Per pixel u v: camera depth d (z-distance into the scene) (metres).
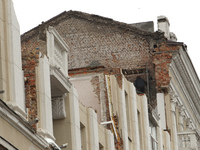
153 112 58.25
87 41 73.00
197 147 70.44
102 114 49.34
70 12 73.25
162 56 72.19
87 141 42.69
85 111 43.00
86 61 72.56
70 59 72.62
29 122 32.78
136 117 52.97
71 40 73.06
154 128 59.62
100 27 73.06
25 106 35.16
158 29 74.25
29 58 36.50
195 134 69.88
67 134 39.50
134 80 71.94
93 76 50.19
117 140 48.66
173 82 73.69
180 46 71.88
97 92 49.81
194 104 83.38
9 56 32.53
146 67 72.06
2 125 30.27
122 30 72.94
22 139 32.19
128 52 72.62
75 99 40.38
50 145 35.28
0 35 32.25
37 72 36.41
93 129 43.12
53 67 37.62
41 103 36.03
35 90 36.09
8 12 32.94
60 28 73.25
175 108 74.44
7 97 32.09
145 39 72.69
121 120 49.78
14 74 32.47
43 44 38.47
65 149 39.34
